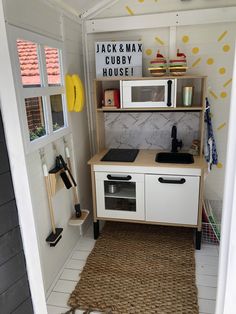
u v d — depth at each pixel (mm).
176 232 2562
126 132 2756
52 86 1957
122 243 2418
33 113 1750
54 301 1824
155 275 2004
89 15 2496
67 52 2215
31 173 1696
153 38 2482
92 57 2631
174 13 2336
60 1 2049
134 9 2443
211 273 2027
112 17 2477
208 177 2684
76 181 2422
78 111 2311
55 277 2035
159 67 2264
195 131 2607
